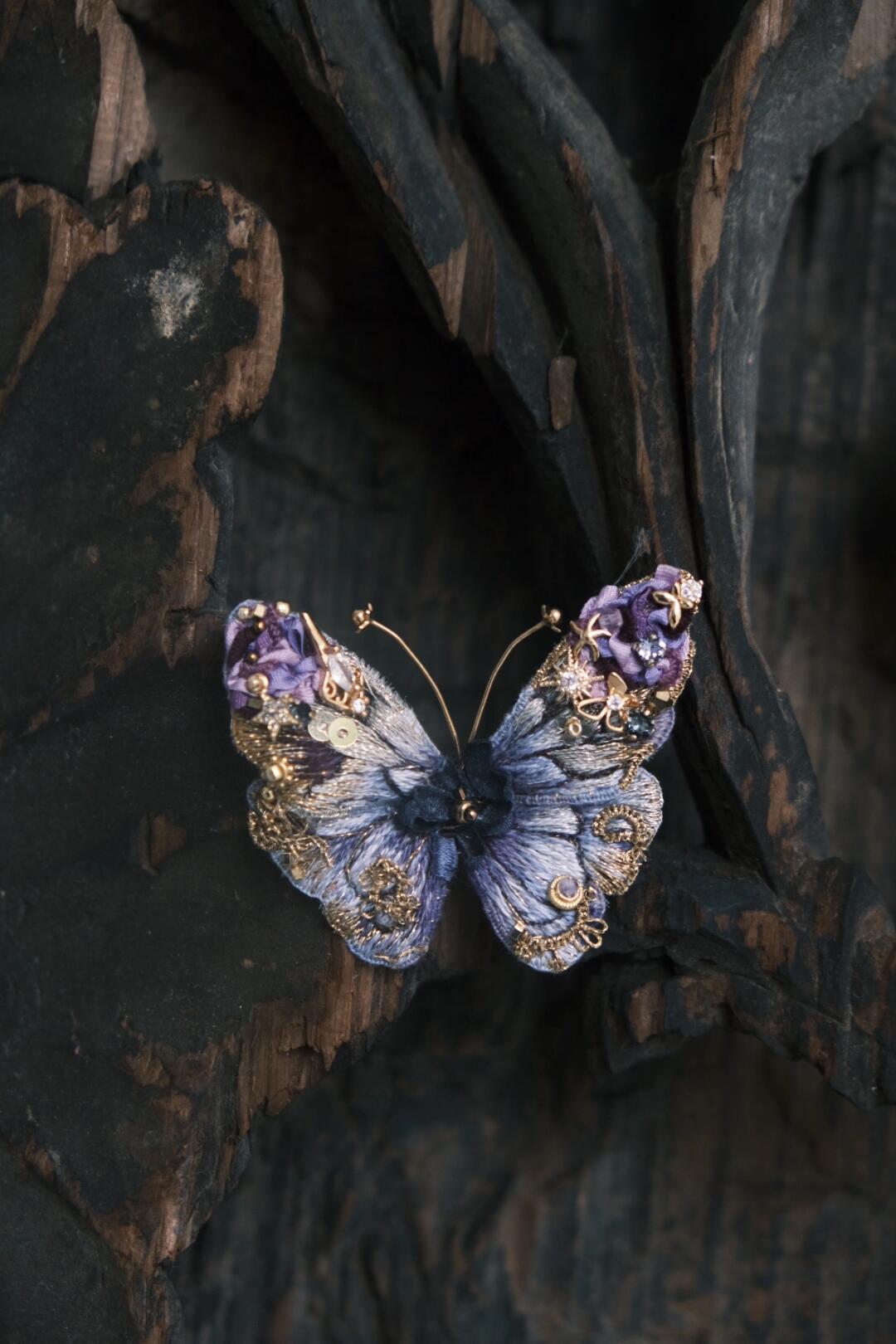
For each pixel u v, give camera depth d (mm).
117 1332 729
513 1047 807
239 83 770
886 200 792
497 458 790
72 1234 730
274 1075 736
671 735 750
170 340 729
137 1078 730
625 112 789
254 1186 806
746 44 726
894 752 807
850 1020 748
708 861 753
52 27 729
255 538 787
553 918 724
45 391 731
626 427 737
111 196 731
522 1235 808
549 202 737
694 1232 811
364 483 790
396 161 731
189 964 732
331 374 785
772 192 750
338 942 732
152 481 730
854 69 750
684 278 733
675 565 739
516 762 720
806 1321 811
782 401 799
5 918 734
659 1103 809
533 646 793
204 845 732
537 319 743
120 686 732
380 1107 807
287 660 707
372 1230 808
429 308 741
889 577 804
